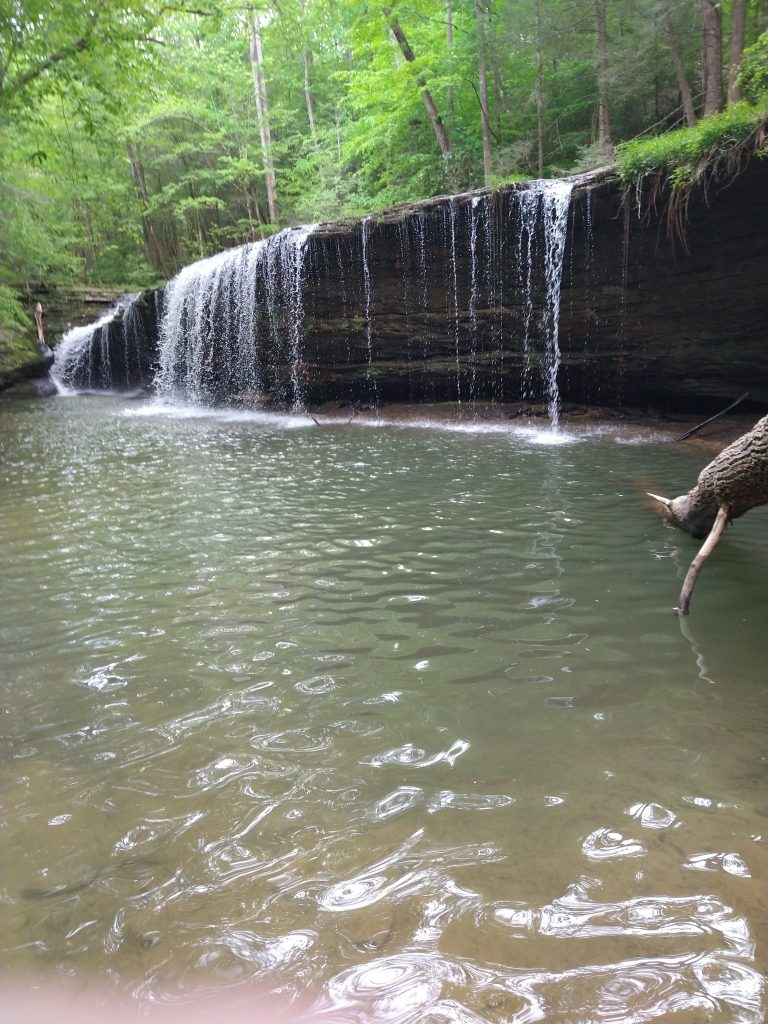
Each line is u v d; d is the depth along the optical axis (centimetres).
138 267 3111
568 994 166
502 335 1440
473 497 736
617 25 1582
